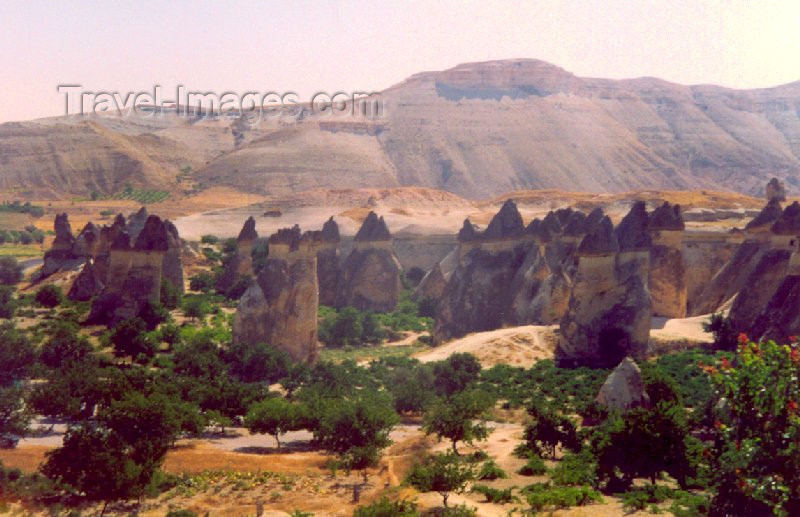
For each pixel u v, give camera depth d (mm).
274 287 76188
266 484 42812
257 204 197750
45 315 89312
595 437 45250
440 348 82250
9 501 37594
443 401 54344
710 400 48344
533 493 37875
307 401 55375
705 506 32469
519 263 94125
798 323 66500
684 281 89062
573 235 89625
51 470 37781
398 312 112125
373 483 43062
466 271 95062
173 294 98125
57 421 55125
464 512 33625
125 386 52062
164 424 43562
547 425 47688
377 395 60812
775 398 22500
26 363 64312
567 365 73688
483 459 47281
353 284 114000
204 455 48875
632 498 35656
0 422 48656
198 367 65750
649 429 39250
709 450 24547
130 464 38188
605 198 165125
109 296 84125
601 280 74938
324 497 40125
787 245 76625
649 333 74938
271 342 75438
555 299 85500
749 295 76875
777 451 22250
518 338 79562
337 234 118562
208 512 37625
